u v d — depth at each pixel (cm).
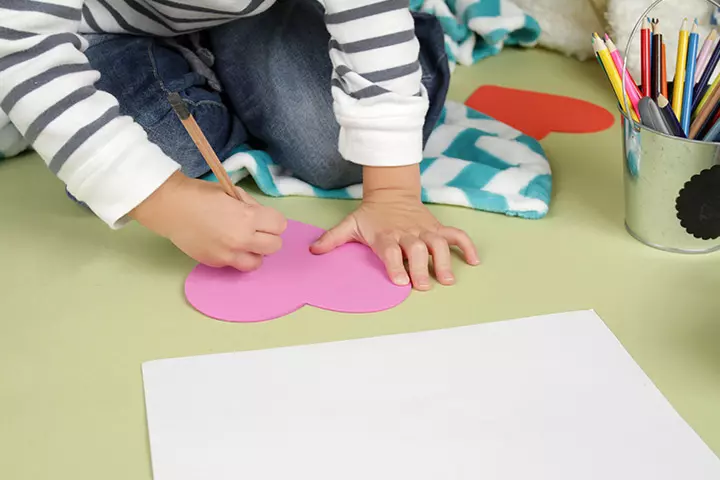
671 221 87
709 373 71
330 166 99
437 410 66
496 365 71
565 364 71
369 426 64
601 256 88
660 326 77
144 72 101
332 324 77
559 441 63
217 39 109
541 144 112
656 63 89
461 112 119
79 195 75
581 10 140
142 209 76
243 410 66
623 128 89
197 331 76
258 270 84
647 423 65
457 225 94
